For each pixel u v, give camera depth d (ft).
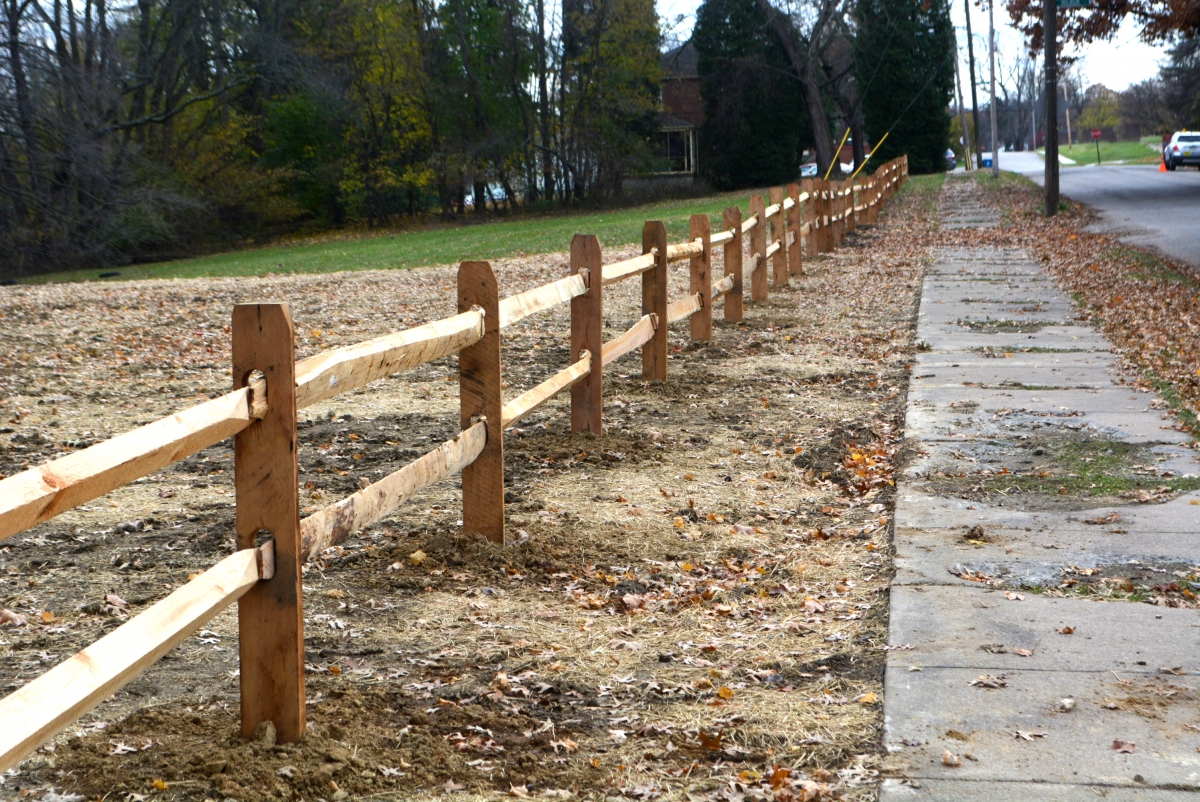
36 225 111.55
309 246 123.03
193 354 35.53
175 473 20.45
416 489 13.03
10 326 41.93
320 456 21.66
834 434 23.47
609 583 14.85
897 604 13.73
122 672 7.32
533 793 9.34
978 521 17.26
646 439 22.91
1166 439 21.97
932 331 36.94
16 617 13.28
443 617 13.52
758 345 34.58
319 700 10.92
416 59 155.53
